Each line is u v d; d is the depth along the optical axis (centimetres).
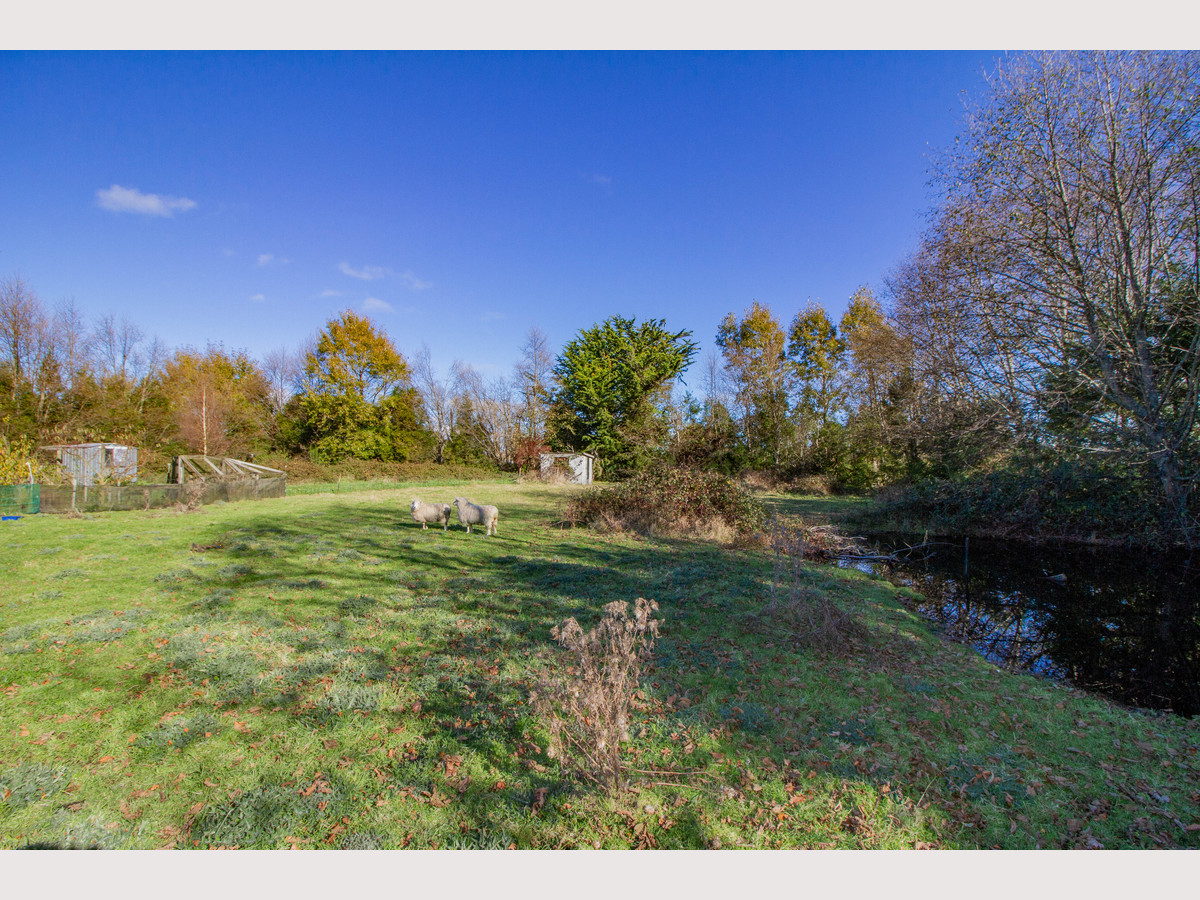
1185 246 1262
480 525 1591
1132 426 1358
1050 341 1438
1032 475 1531
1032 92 1355
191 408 3294
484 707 466
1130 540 1388
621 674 384
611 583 907
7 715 445
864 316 3675
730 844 324
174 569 946
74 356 3062
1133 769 417
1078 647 770
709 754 414
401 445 4109
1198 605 967
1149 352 1308
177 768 379
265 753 398
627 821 340
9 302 2827
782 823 343
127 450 2569
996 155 1435
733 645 641
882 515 1814
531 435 4284
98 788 356
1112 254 1334
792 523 1584
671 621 721
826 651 632
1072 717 507
